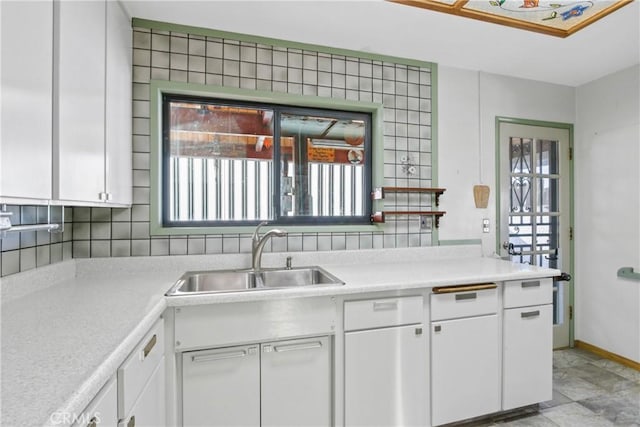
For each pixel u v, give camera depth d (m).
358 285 1.56
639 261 2.39
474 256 2.49
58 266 1.57
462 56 2.31
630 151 2.45
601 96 2.65
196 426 1.38
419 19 1.85
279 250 2.08
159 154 1.88
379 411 1.61
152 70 1.85
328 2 1.69
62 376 0.69
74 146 1.12
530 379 1.87
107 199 1.40
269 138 2.16
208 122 2.06
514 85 2.65
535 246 2.73
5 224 0.94
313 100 2.13
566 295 2.82
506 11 1.78
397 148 2.32
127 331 0.95
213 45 1.94
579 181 2.82
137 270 1.82
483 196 2.55
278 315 1.46
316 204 2.26
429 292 1.70
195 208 2.03
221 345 1.40
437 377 1.70
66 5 1.07
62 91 1.04
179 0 1.67
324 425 1.55
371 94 2.26
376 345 1.60
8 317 1.06
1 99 0.76
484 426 1.79
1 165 0.76
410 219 2.36
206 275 1.82
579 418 1.86
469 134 2.52
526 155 2.71
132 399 0.96
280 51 2.06
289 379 1.50
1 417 0.55
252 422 1.45
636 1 1.67
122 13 1.65
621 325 2.51
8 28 0.79
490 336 1.80
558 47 2.17
